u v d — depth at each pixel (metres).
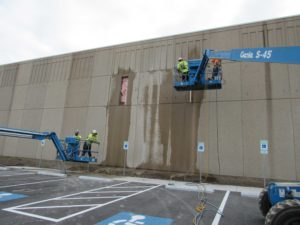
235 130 15.07
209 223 5.95
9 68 25.86
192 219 6.21
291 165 13.47
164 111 17.33
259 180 13.86
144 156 17.22
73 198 8.25
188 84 14.62
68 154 15.74
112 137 18.72
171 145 16.56
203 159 15.47
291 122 13.93
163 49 18.50
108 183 12.65
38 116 22.55
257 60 8.28
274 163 13.82
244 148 14.64
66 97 21.62
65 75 22.27
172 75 17.64
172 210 7.08
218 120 15.62
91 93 20.53
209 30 17.20
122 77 19.59
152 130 17.41
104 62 20.70
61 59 22.97
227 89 15.79
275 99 14.53
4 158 22.47
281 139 13.95
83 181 13.00
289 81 14.45
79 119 20.47
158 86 17.97
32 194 8.65
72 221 5.61
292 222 4.24
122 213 6.50
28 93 23.78
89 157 16.08
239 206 8.08
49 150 21.02
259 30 15.79
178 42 18.08
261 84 15.02
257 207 7.98
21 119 23.39
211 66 16.06
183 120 16.58
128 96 18.91
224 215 6.79
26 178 12.93
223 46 16.53
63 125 21.05
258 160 14.19
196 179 14.95
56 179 13.27
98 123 19.56
